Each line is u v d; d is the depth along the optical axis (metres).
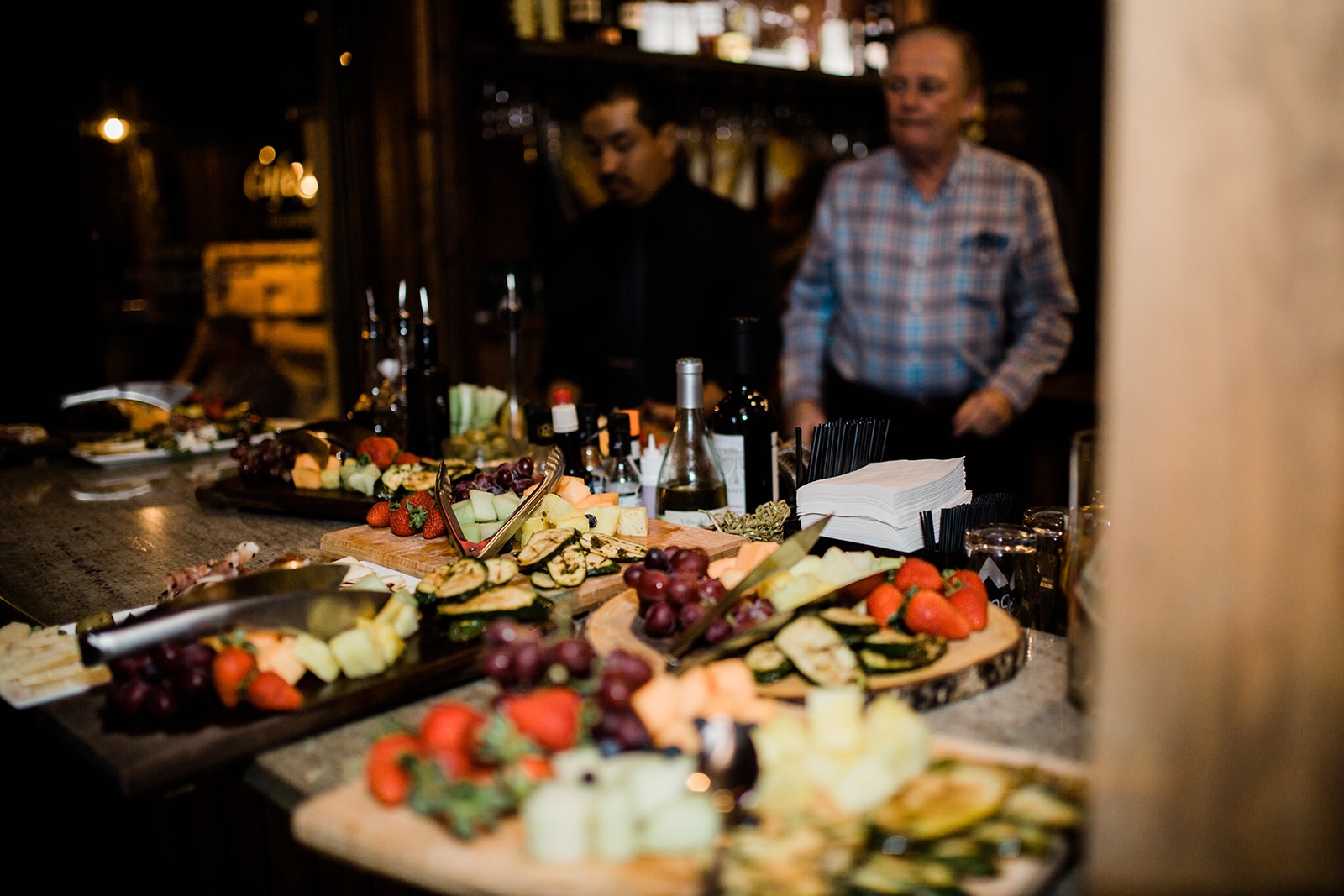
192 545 2.02
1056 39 4.59
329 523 2.19
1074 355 4.66
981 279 3.30
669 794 0.79
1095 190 4.57
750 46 4.21
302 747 1.14
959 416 3.12
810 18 4.38
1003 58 4.78
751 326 1.91
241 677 1.14
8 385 3.54
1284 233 0.59
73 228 3.64
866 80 4.43
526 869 0.77
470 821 0.81
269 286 4.35
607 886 0.75
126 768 1.03
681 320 3.56
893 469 1.73
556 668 0.95
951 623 1.21
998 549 1.45
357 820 0.85
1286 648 0.60
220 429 3.06
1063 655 1.32
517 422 2.52
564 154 3.92
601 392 3.72
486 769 0.86
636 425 2.14
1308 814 0.60
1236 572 0.60
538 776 0.84
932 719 1.13
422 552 1.72
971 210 3.27
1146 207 0.61
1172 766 0.62
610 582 1.51
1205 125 0.59
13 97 3.48
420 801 0.83
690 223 3.52
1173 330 0.61
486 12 3.79
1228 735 0.61
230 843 1.69
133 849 1.71
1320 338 0.59
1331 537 0.59
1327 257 0.59
